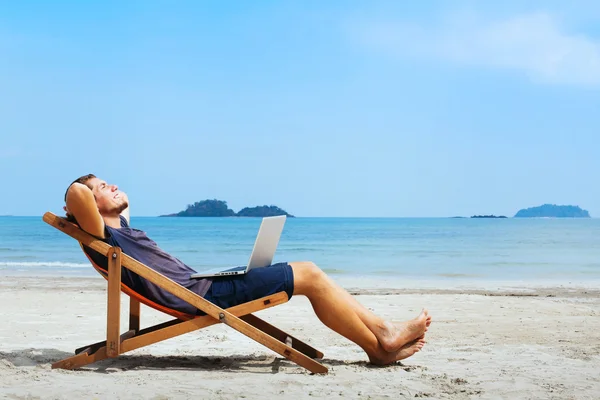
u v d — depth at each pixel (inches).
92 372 178.7
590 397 159.0
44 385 158.9
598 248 1348.4
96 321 310.2
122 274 181.9
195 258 1110.4
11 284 532.7
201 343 250.2
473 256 1091.9
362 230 2736.2
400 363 205.3
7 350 220.8
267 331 204.1
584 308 390.3
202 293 185.2
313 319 329.7
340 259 1024.2
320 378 174.9
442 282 626.8
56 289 485.7
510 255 1114.1
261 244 189.0
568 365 206.4
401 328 195.9
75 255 1019.3
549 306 399.2
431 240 1750.7
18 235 1894.7
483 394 160.4
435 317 344.2
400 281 634.8
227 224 4124.0
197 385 161.3
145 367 190.7
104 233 182.7
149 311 364.2
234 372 183.5
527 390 166.1
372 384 168.4
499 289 546.6
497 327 307.0
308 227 3299.7
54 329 281.7
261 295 186.9
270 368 192.9
